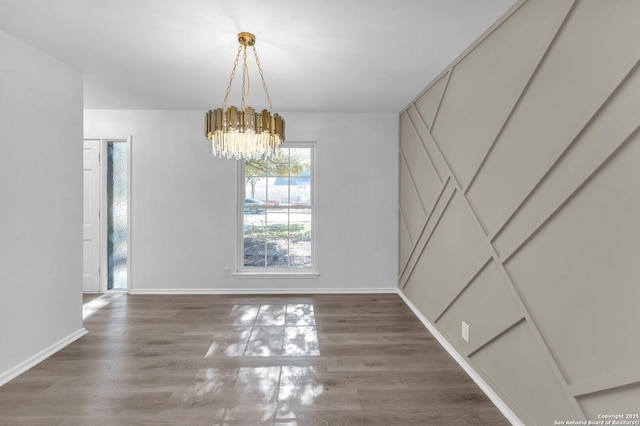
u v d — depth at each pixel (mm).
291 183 4449
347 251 4371
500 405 1982
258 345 2816
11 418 1864
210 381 2254
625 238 1216
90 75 3039
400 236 4309
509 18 1926
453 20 2082
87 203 4262
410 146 3824
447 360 2590
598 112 1315
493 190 2070
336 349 2750
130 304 3877
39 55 2520
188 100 3812
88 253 4289
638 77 1159
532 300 1718
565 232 1499
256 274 4324
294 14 2035
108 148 4316
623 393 1242
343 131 4320
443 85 2887
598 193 1328
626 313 1213
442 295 2881
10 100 2281
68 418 1868
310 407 1981
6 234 2260
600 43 1308
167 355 2625
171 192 4254
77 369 2400
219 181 4289
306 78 3107
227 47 2488
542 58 1627
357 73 2977
